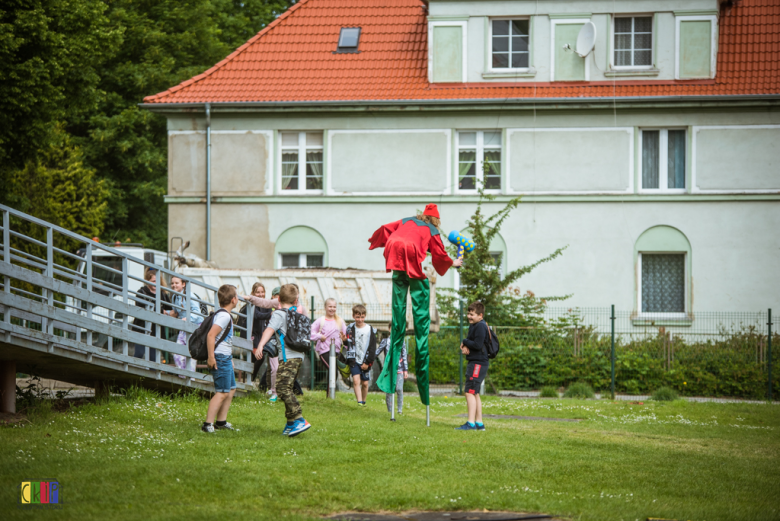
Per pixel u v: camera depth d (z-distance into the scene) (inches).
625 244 903.1
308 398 498.9
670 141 913.5
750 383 706.8
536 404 590.2
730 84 898.7
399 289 419.2
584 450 354.6
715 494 273.7
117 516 212.4
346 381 610.2
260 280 695.1
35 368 400.2
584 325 762.2
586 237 906.1
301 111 924.0
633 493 267.1
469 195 914.1
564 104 900.0
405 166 922.7
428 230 415.2
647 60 920.9
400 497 243.3
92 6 689.0
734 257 894.4
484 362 416.8
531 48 924.6
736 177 895.1
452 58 929.5
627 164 903.1
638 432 447.5
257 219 933.8
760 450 390.3
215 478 260.4
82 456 283.0
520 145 914.1
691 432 455.8
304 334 354.3
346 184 928.3
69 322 374.9
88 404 393.7
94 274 784.9
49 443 301.1
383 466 294.2
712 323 885.8
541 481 279.4
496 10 924.6
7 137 626.2
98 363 386.9
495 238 914.1
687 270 898.7
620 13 912.3
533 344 732.0
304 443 334.6
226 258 933.2
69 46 650.8
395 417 453.4
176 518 210.7
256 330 486.6
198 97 933.2
